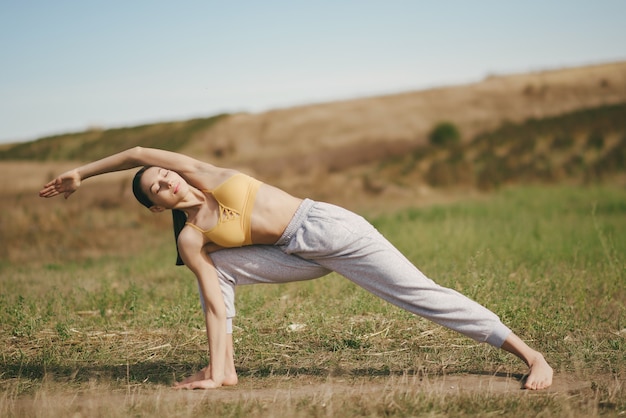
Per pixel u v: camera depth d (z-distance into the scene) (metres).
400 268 4.73
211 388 4.81
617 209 17.22
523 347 4.73
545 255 9.27
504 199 21.92
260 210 4.79
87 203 19.89
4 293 8.40
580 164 29.41
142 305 7.44
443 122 42.69
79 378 5.17
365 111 50.28
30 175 26.17
